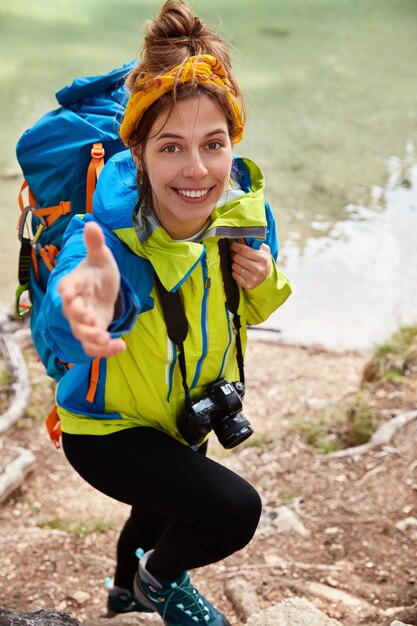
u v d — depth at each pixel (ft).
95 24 50.42
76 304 4.99
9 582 12.15
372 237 29.50
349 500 14.37
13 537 13.38
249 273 7.25
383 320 25.08
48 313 5.88
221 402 7.41
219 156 6.75
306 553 12.82
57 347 6.15
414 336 20.25
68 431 7.43
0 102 38.60
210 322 7.23
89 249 5.19
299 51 47.60
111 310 5.32
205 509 7.07
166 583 7.91
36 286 8.36
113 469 7.25
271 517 13.99
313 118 39.01
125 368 7.18
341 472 15.33
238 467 16.42
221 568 12.46
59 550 13.07
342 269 27.66
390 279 27.14
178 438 7.69
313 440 16.96
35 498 15.72
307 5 55.98
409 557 12.41
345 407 18.22
